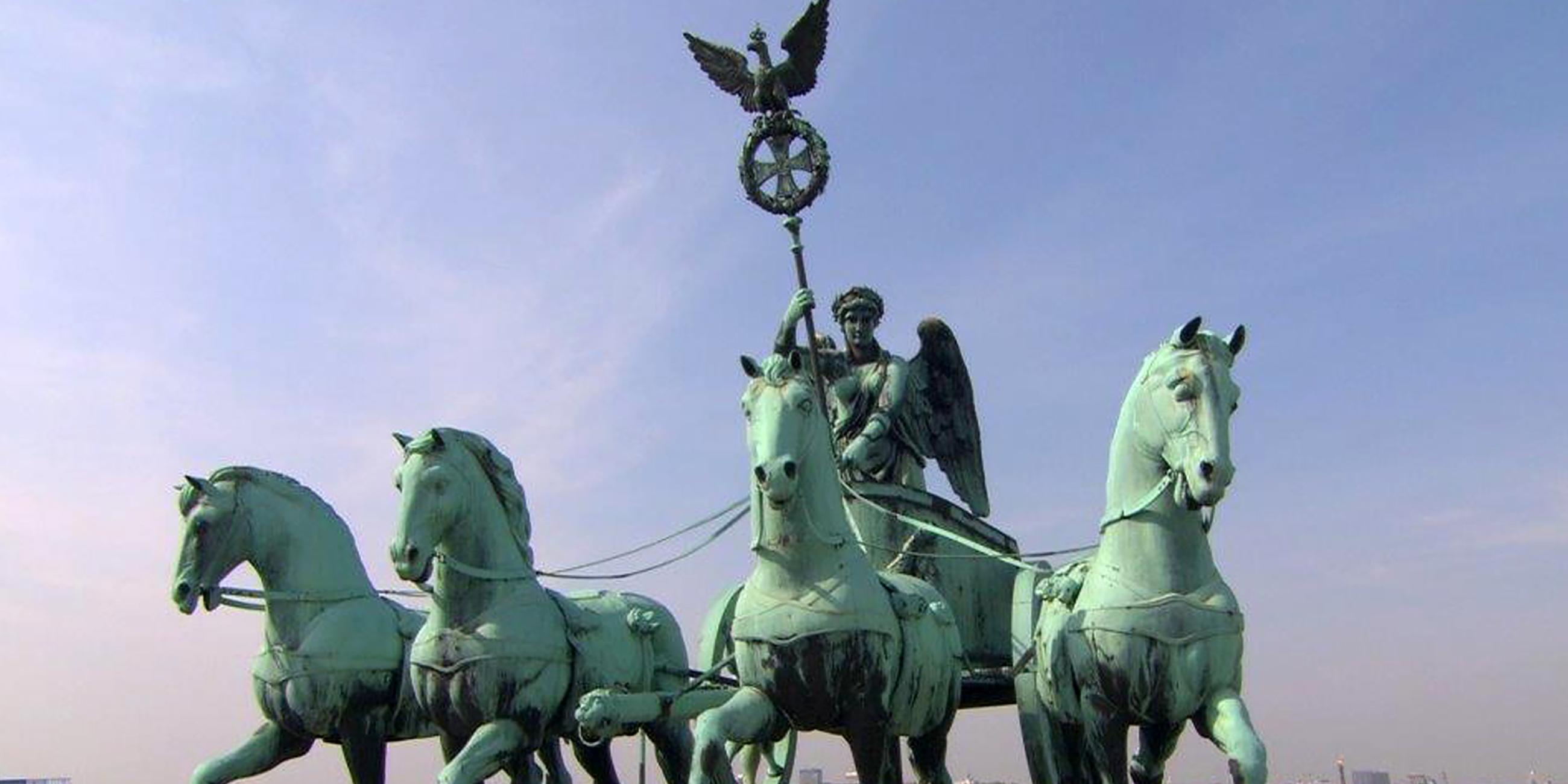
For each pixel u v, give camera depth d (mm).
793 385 10500
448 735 11867
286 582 12977
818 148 13930
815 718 10414
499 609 11734
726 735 9977
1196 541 9844
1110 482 10203
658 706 11055
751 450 10430
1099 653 9867
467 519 11766
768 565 10562
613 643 12516
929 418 15164
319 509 13328
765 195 13969
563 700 11992
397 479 11852
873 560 13250
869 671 10336
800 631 10266
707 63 14695
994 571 13656
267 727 13023
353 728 12844
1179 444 9445
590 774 13875
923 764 11773
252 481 13070
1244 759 8969
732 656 11938
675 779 13383
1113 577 9961
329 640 12805
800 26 14352
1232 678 9742
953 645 11633
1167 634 9625
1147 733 10344
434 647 11711
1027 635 12312
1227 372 9562
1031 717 12133
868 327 14930
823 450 10641
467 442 12000
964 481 15125
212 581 12711
